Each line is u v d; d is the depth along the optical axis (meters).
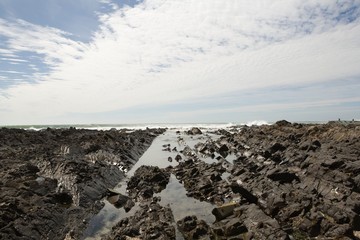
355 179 21.75
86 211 23.38
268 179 26.42
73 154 37.59
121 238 17.41
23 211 18.94
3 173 26.56
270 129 57.12
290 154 33.62
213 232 18.55
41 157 33.72
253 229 18.33
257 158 37.94
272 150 38.44
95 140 49.62
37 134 55.53
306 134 43.88
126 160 42.38
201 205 24.62
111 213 23.61
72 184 26.17
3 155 35.88
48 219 19.75
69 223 20.88
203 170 34.88
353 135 35.62
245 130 68.38
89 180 28.22
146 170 34.78
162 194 27.98
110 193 27.98
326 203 19.95
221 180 30.64
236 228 18.44
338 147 31.56
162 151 56.31
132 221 20.47
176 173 35.50
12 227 16.92
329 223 17.64
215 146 54.72
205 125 158.38
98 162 34.53
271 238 16.81
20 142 47.94
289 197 21.89
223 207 21.48
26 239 16.94
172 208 23.91
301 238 17.48
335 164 24.20
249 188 25.91
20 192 21.42
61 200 23.94
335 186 21.70
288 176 25.80
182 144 65.31
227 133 78.44
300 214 19.47
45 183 25.19
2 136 49.25
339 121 63.72
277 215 20.62
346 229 16.62
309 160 27.88
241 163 37.78
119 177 34.88
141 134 75.31
